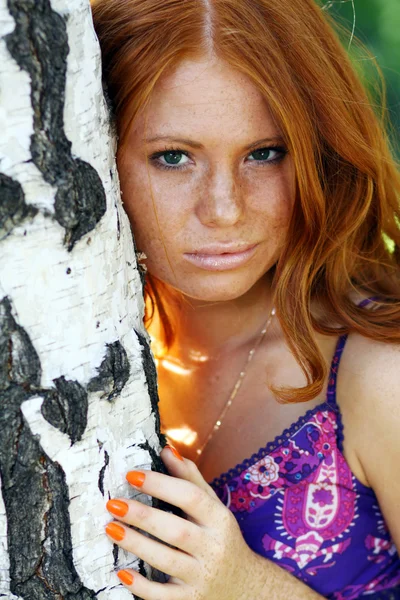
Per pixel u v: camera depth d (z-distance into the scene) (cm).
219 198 200
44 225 155
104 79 199
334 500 235
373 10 523
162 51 191
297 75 214
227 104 194
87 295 166
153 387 191
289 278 229
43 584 170
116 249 175
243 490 238
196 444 258
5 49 146
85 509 171
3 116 148
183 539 184
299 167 211
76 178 159
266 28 200
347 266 247
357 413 226
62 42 154
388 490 229
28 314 157
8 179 150
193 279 215
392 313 234
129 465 181
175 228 207
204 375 259
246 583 206
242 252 212
